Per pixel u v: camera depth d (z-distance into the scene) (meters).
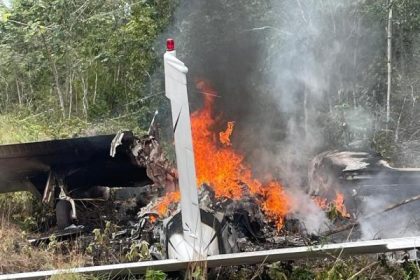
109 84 15.81
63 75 16.67
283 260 5.33
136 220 8.12
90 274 5.32
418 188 7.20
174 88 5.33
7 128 13.66
